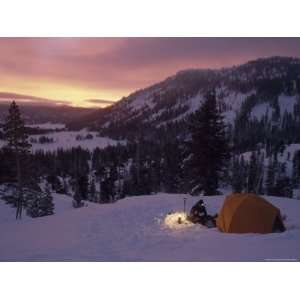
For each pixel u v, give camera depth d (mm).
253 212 8766
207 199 13992
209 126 21734
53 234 9273
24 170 24219
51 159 63812
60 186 53125
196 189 22031
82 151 77938
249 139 101625
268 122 146500
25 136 23500
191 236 8539
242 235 8305
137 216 11094
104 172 65375
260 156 77938
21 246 8211
